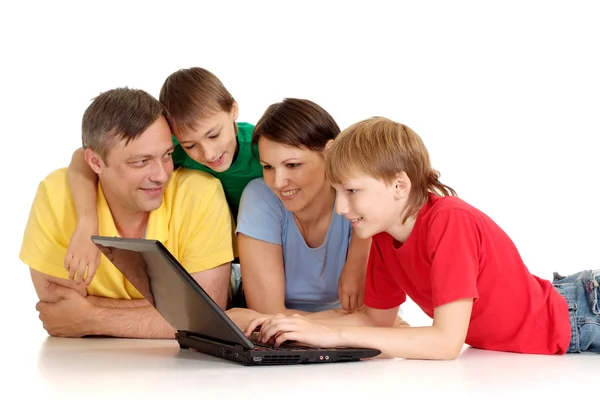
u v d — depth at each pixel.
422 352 2.32
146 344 2.81
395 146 2.37
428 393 1.93
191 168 3.21
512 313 2.47
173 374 2.17
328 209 3.04
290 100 2.85
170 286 2.25
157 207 2.94
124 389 1.99
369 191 2.37
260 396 1.89
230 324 2.22
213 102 2.97
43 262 3.03
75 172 3.03
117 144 2.79
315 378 2.09
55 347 2.75
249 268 3.09
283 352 2.27
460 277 2.31
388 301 2.70
